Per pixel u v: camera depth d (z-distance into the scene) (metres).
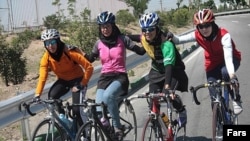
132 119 6.23
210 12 5.09
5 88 12.05
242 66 12.21
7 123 5.80
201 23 5.05
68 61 5.30
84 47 17.20
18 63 13.03
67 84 5.54
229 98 5.93
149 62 15.45
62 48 5.22
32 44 22.61
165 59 5.02
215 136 4.88
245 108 7.53
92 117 5.00
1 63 12.85
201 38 5.32
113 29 5.36
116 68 5.42
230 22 41.62
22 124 6.36
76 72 5.50
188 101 8.52
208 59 5.52
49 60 5.27
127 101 5.32
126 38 5.42
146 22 4.98
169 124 5.09
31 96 6.46
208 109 7.79
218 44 5.22
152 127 4.87
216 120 4.93
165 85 4.92
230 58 5.11
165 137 5.02
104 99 5.27
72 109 5.30
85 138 4.90
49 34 5.09
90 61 5.62
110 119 5.69
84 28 17.97
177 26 43.75
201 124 6.83
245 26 32.53
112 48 5.38
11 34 29.78
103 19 5.24
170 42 5.07
